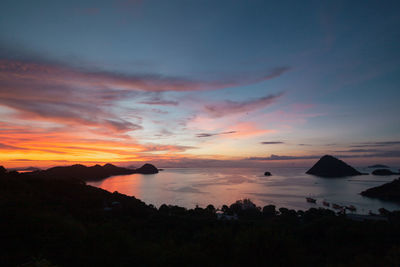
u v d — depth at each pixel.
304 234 27.83
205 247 9.97
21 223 10.75
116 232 9.80
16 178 36.38
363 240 23.25
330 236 25.09
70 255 8.65
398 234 23.80
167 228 32.44
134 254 9.01
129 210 43.06
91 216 28.84
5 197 17.86
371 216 70.94
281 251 9.18
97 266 8.28
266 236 9.45
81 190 49.09
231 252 9.59
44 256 8.39
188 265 8.75
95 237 9.48
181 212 65.25
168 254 9.11
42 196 31.42
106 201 49.12
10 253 8.50
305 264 9.66
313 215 65.06
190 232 29.25
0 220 10.85
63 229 10.98
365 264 9.70
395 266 9.00
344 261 16.98
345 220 29.75
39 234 10.04
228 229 10.60
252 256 9.08
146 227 31.81
